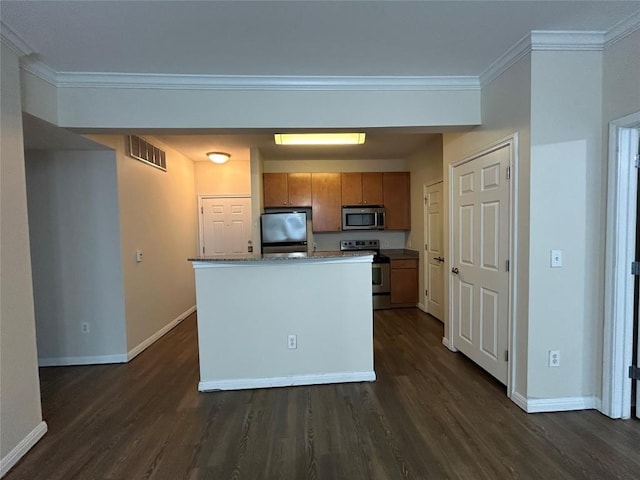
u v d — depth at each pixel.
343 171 5.77
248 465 1.91
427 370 3.09
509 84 2.46
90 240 3.43
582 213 2.30
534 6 1.89
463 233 3.24
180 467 1.91
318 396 2.67
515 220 2.44
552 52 2.23
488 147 2.74
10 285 1.98
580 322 2.34
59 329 3.42
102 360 3.46
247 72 2.62
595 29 2.15
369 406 2.50
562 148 2.26
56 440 2.16
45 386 2.93
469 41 2.25
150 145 4.11
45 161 3.37
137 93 2.65
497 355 2.72
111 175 3.41
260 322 2.85
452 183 3.42
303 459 1.95
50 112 2.51
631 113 2.07
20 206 2.07
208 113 2.70
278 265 2.84
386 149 5.10
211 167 5.77
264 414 2.43
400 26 2.05
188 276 5.38
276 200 5.39
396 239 5.93
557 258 2.30
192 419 2.38
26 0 1.73
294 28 2.05
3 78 1.96
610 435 2.10
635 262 2.20
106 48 2.22
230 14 1.89
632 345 2.25
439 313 4.69
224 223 5.83
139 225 3.84
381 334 4.12
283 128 2.78
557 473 1.79
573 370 2.37
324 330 2.89
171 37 2.11
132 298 3.63
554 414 2.33
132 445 2.10
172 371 3.23
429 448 2.01
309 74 2.67
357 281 2.90
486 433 2.14
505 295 2.60
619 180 2.17
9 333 1.96
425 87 2.81
